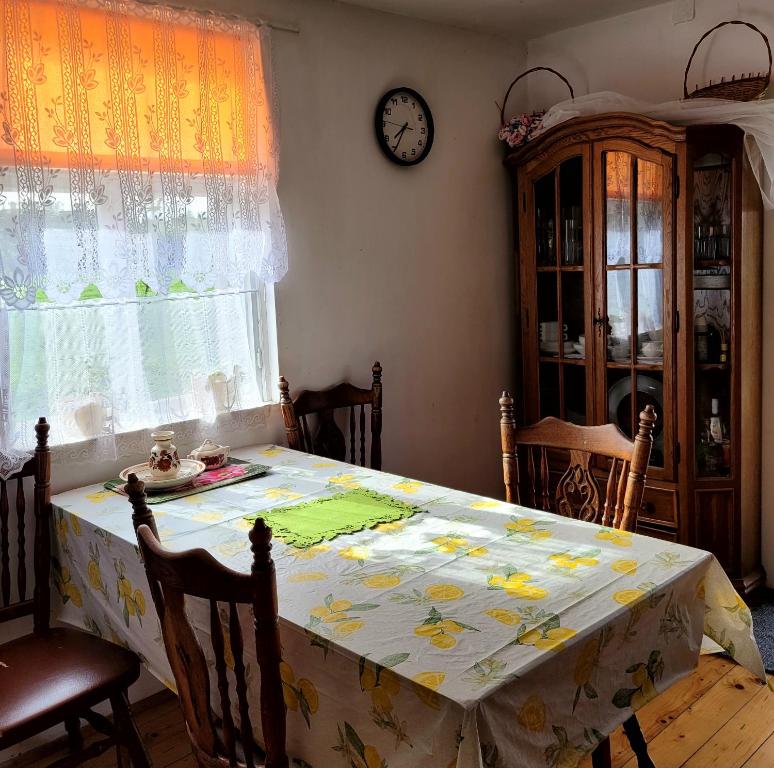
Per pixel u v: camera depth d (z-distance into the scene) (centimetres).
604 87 356
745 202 301
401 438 345
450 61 348
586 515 219
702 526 318
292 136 293
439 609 149
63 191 231
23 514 221
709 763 222
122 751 208
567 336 350
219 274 265
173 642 146
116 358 254
